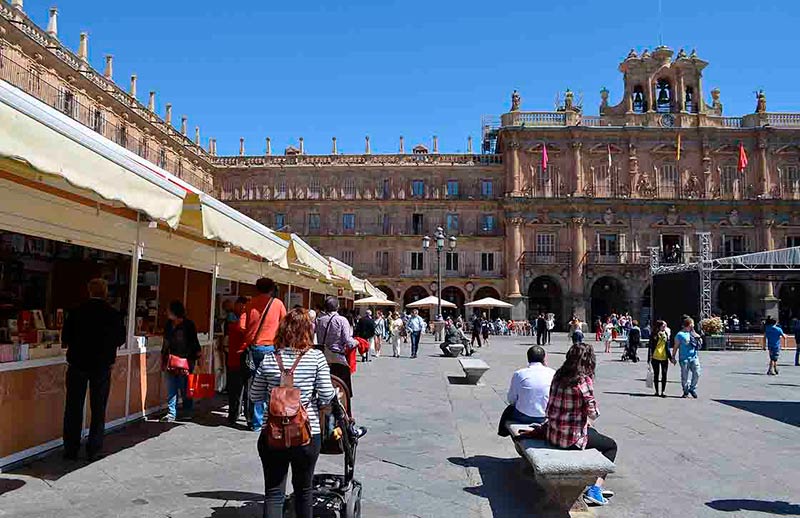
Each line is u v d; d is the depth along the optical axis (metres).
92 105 44.69
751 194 64.56
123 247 11.30
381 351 35.03
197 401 14.09
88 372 8.69
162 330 14.42
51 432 9.08
